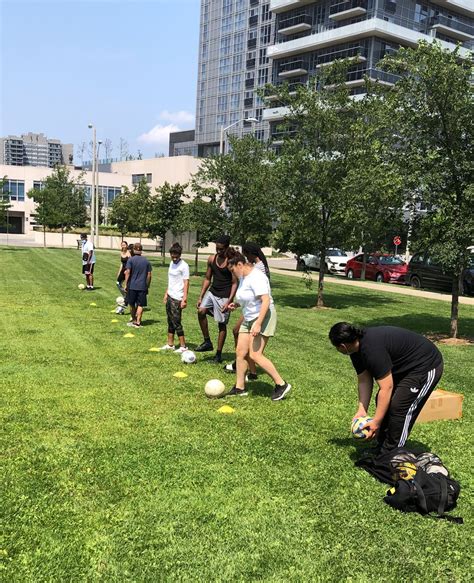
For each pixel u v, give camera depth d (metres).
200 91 93.12
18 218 75.50
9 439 4.86
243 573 3.06
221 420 5.51
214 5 89.06
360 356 4.30
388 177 10.42
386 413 4.38
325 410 5.95
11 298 15.08
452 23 63.47
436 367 4.32
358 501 3.89
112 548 3.26
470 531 3.56
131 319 11.33
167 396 6.31
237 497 3.89
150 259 36.72
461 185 10.16
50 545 3.28
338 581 3.02
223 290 8.08
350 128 14.35
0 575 2.99
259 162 20.98
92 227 45.19
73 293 16.61
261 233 21.00
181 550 3.25
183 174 67.88
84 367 7.63
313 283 23.30
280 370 7.86
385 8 58.91
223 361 8.23
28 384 6.65
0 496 3.83
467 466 4.58
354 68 59.94
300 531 3.49
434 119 10.30
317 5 66.44
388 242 15.40
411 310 15.48
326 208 15.15
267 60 80.00
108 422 5.36
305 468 4.41
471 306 16.84
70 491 3.93
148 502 3.79
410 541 3.42
